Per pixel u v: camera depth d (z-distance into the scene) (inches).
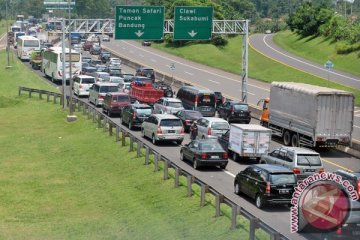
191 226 1254.3
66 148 2285.9
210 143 1798.7
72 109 2886.3
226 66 5595.5
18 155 2246.6
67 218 1467.8
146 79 3681.1
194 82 4370.1
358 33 5541.3
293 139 2202.3
